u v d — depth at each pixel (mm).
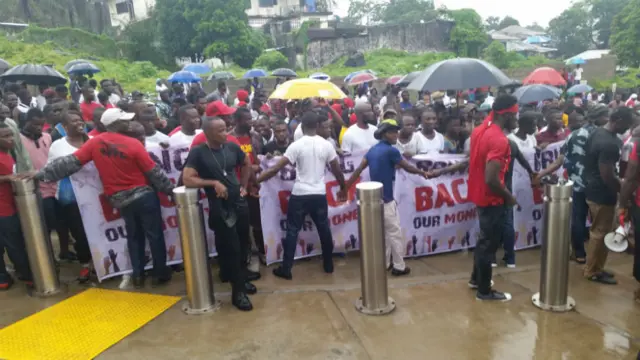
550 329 3852
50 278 4633
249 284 4695
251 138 5918
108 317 4137
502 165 4023
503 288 4727
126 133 4523
